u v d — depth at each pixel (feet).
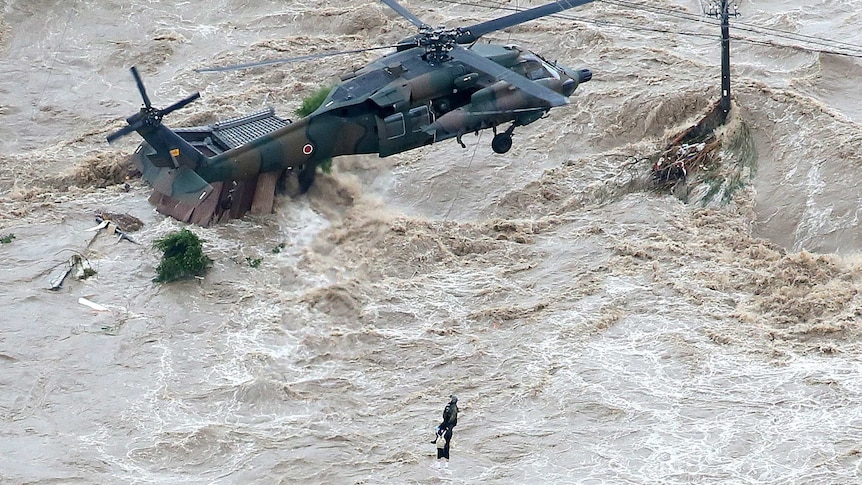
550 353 416.26
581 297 449.06
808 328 422.00
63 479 353.72
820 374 395.34
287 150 443.73
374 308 447.83
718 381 395.34
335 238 490.08
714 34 639.76
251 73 640.99
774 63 599.16
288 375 411.34
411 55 445.78
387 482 349.00
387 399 397.39
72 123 606.96
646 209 505.66
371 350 424.46
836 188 492.13
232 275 465.47
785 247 484.74
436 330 433.48
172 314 441.68
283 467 359.87
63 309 444.14
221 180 447.83
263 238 488.02
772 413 375.86
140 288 457.68
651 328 427.74
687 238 485.15
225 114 599.16
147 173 474.90
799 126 524.11
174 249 462.60
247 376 408.87
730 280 455.63
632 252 474.49
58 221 501.56
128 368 412.16
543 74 442.50
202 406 393.29
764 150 525.75
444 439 354.13
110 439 376.07
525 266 473.67
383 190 535.19
